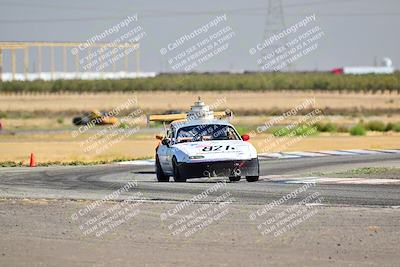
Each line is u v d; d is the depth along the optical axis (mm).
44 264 30484
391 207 42156
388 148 106312
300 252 31969
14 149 119125
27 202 47406
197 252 32250
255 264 29984
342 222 37969
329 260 30469
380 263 29891
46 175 70000
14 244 34312
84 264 30391
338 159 85750
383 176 60438
